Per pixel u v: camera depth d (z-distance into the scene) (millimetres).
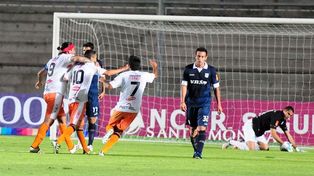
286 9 69562
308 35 66438
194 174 25891
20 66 69188
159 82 64812
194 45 67438
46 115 35375
